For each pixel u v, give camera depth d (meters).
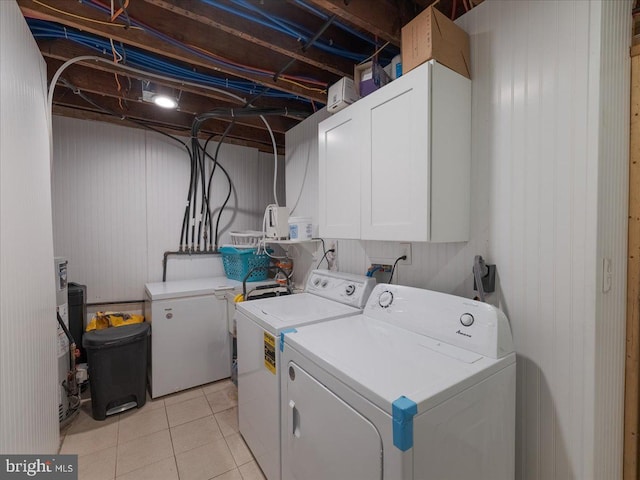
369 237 1.59
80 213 2.68
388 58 1.98
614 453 1.17
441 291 1.59
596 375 1.07
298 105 2.67
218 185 3.37
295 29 1.69
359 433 0.94
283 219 2.64
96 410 2.15
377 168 1.53
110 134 2.79
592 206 1.06
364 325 1.51
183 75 2.11
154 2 1.39
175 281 3.04
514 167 1.28
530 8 1.21
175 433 2.03
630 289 1.20
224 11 1.56
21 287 1.26
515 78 1.27
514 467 1.18
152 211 3.00
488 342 1.13
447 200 1.34
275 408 1.47
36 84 1.53
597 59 1.04
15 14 1.26
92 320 2.52
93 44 1.80
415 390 0.89
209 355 2.68
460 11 1.60
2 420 1.05
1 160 1.10
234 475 1.66
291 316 1.63
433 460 0.87
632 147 1.18
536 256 1.21
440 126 1.31
